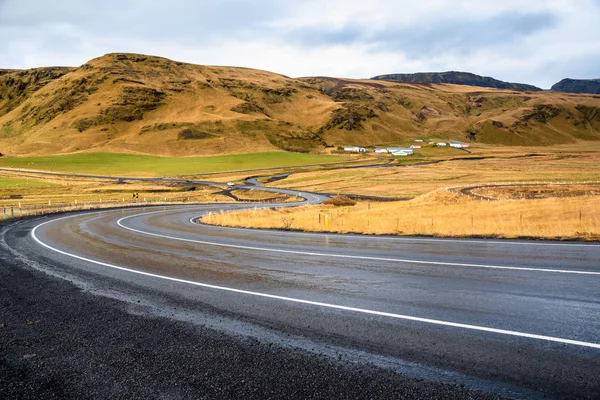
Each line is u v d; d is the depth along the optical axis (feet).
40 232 68.18
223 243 51.13
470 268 30.83
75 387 14.08
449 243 45.62
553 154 623.77
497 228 56.24
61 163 562.25
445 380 13.80
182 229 73.97
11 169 489.26
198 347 17.13
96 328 19.75
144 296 25.34
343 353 16.12
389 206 134.72
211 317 20.93
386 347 16.52
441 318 19.63
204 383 14.08
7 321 21.08
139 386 14.02
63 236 61.67
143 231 69.72
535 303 21.52
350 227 67.56
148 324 20.12
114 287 27.86
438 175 358.02
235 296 24.76
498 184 204.64
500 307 21.01
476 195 154.92
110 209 158.30
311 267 33.32
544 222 61.77
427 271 30.27
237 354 16.31
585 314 19.66
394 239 51.24
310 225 73.82
